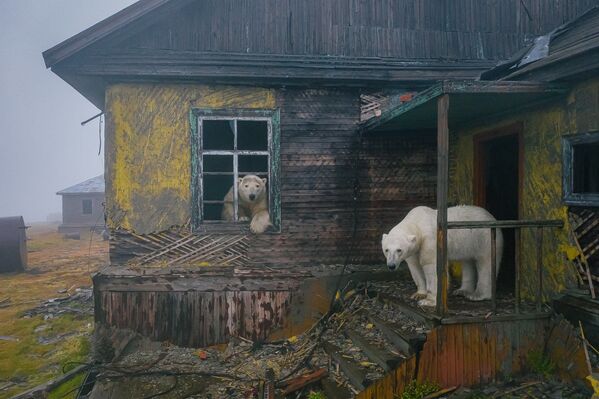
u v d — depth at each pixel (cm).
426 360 407
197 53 606
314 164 637
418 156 658
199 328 590
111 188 594
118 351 570
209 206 835
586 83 416
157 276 583
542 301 475
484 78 610
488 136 573
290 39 645
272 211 628
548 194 468
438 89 414
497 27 715
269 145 627
